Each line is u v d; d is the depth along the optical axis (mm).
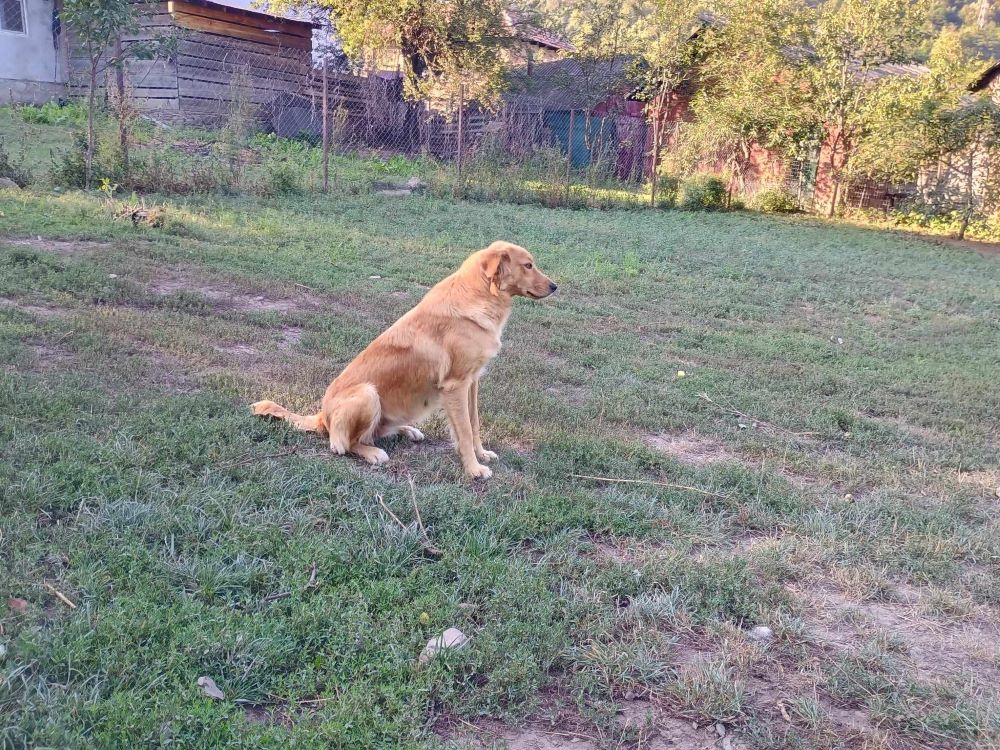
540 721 2236
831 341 6094
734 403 4500
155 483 2902
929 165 14195
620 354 5211
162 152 10508
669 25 14602
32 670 2152
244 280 5648
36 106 13297
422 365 3324
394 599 2514
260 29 14781
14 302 4586
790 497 3400
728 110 14461
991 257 11453
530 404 4109
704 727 2254
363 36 15703
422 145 15359
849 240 11930
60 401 3354
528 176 12773
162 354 4168
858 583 2867
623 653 2408
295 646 2312
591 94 17938
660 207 14250
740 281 8195
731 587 2736
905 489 3615
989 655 2590
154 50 8844
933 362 5664
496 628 2443
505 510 3041
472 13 16125
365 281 6184
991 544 3154
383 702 2211
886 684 2424
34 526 2598
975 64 14242
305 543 2688
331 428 3314
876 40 14055
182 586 2473
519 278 3375
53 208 7098
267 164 11109
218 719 2080
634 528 3062
